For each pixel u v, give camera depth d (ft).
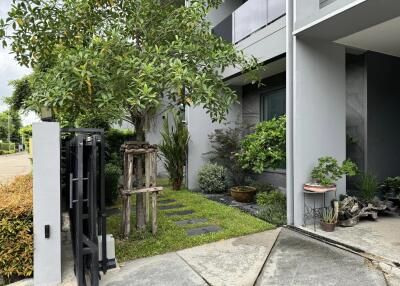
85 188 10.64
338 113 16.16
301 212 15.11
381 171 18.66
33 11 12.44
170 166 26.11
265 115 25.82
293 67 14.96
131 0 13.65
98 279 9.23
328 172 15.24
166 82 11.31
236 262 11.00
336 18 12.75
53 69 11.20
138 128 14.49
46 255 9.48
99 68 10.85
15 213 9.67
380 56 18.63
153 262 11.11
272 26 19.90
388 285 9.11
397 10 11.99
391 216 16.47
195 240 13.12
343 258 11.18
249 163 19.30
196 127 26.48
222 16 28.73
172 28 14.01
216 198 22.57
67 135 13.43
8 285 9.55
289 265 10.67
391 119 19.20
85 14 13.25
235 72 23.44
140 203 14.25
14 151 126.41
